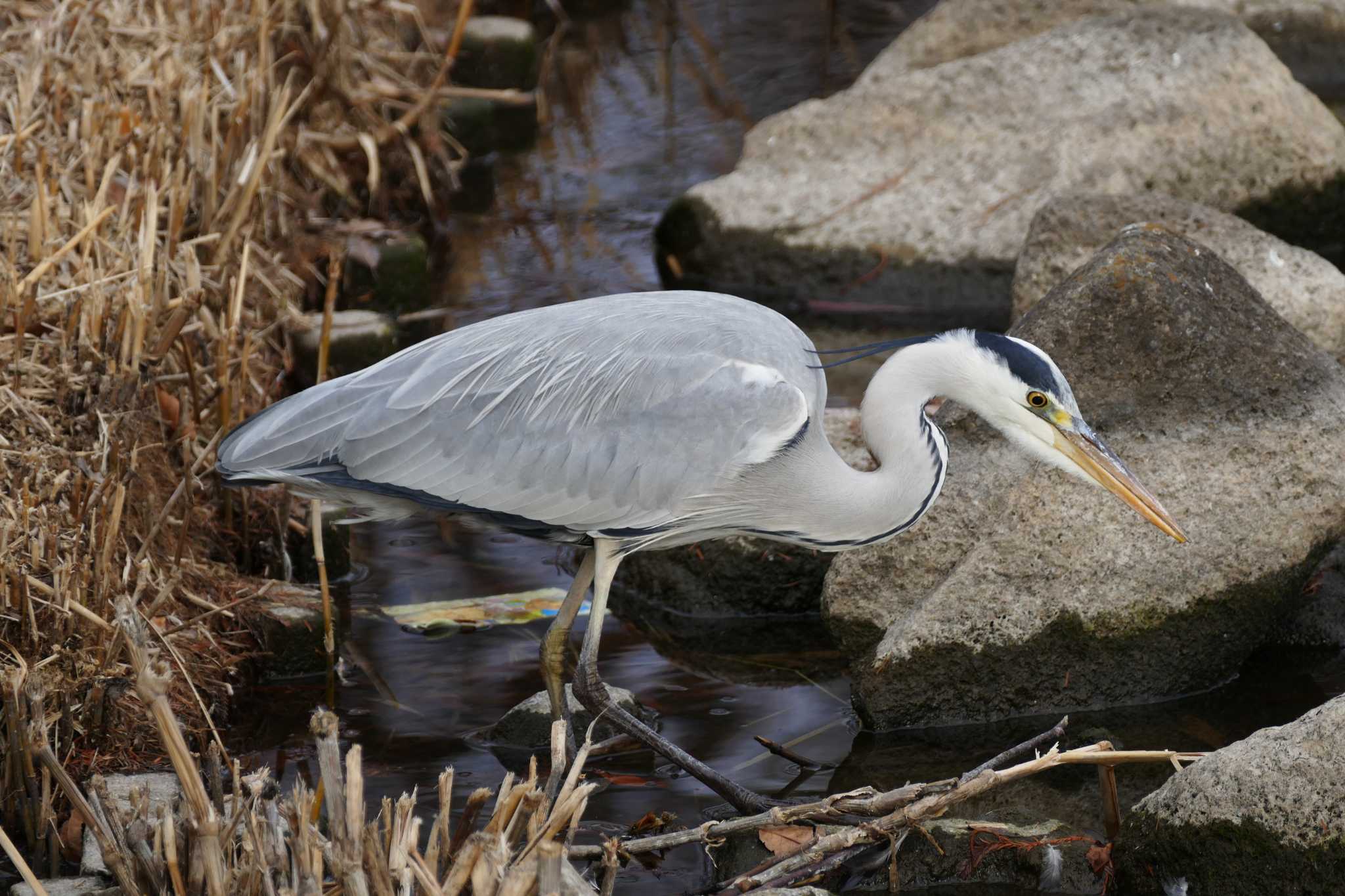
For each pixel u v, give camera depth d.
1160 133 17.36
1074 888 7.95
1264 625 10.00
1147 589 9.73
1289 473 9.98
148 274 11.34
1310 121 17.66
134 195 12.57
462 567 12.07
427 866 6.66
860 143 18.27
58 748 8.55
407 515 9.51
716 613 11.55
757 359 9.02
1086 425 8.75
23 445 9.94
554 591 11.70
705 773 8.84
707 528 9.38
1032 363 8.69
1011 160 17.50
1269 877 7.21
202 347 12.10
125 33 14.77
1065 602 9.70
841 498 9.08
